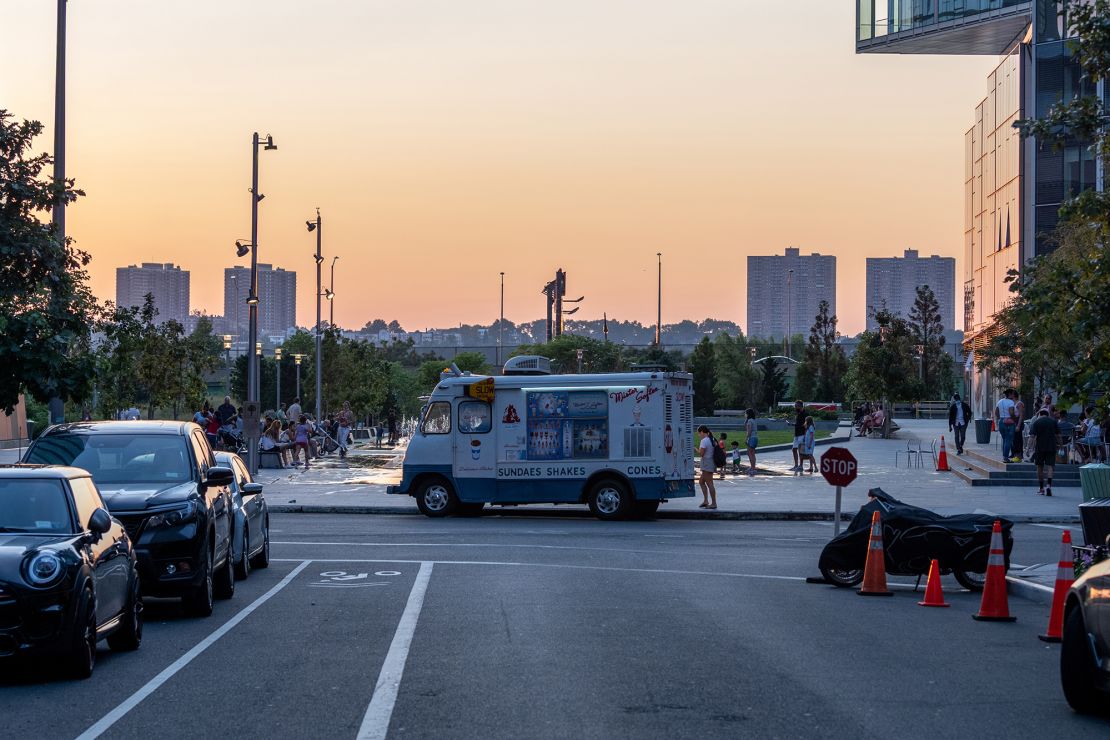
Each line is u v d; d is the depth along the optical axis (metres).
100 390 46.34
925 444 61.44
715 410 108.94
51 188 19.83
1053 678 11.16
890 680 10.88
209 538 14.88
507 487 30.25
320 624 14.17
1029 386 25.92
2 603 10.48
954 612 15.70
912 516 17.64
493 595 16.62
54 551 10.86
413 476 30.66
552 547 23.64
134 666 11.69
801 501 34.03
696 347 106.62
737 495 36.03
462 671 11.16
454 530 27.34
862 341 71.56
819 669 11.36
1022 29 59.28
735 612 15.16
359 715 9.44
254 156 41.59
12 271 19.62
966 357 71.38
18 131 19.80
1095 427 38.56
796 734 8.77
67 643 10.72
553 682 10.63
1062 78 53.75
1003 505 32.38
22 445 56.78
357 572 19.53
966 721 9.29
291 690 10.44
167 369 49.91
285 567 20.28
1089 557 17.45
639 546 23.94
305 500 34.22
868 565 17.23
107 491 14.52
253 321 41.56
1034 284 16.69
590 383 30.06
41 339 18.91
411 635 13.24
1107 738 8.84
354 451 61.28
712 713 9.41
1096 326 15.45
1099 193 16.00
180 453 15.53
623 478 29.83
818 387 111.12
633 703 9.77
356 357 82.69
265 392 101.19
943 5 60.16
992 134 64.12
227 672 11.30
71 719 9.44
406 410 106.00
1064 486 38.28
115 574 12.07
